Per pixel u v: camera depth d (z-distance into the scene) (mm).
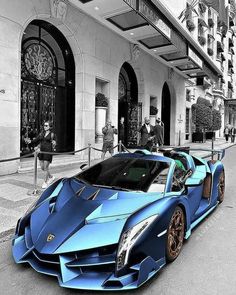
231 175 9766
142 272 2643
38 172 8727
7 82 8391
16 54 8664
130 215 2908
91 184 3828
